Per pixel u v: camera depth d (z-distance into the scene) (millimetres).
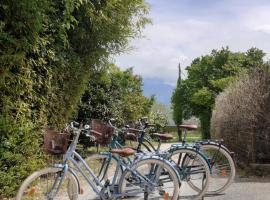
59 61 7898
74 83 8750
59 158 7227
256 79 9117
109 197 5574
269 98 8812
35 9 6184
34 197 5145
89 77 9836
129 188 5645
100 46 9516
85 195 6285
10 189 6188
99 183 5605
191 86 30000
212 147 6762
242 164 9219
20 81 6598
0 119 6129
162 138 6496
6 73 6141
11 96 6473
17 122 6590
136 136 6699
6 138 6262
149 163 5691
